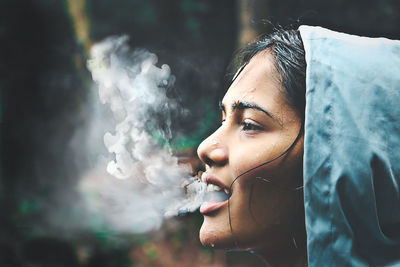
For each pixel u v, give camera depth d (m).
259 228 1.12
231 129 1.18
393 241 1.08
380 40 1.15
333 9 8.00
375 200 1.06
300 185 1.11
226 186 1.15
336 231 1.04
